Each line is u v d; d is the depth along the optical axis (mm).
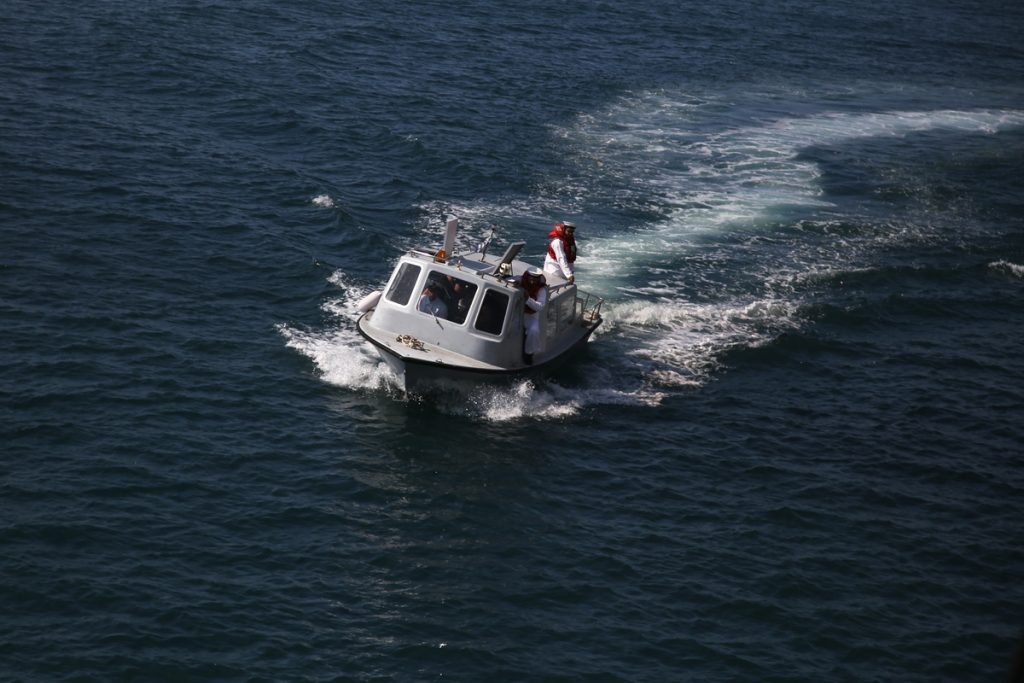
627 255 62562
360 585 35188
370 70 91000
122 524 36438
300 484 39875
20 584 33219
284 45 93438
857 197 77062
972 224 73625
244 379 46062
